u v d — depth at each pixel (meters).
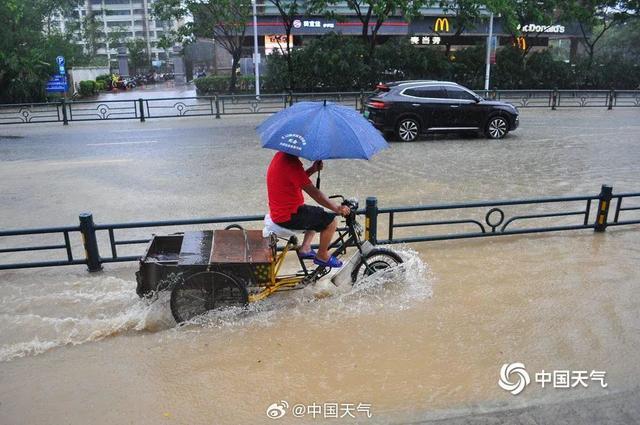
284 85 27.64
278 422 3.41
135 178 10.12
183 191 9.16
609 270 5.77
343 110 4.66
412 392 3.70
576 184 9.46
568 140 14.12
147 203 8.47
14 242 6.97
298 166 4.62
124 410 3.56
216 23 27.34
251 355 4.19
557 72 30.05
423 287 5.36
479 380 3.82
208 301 4.70
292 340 4.40
